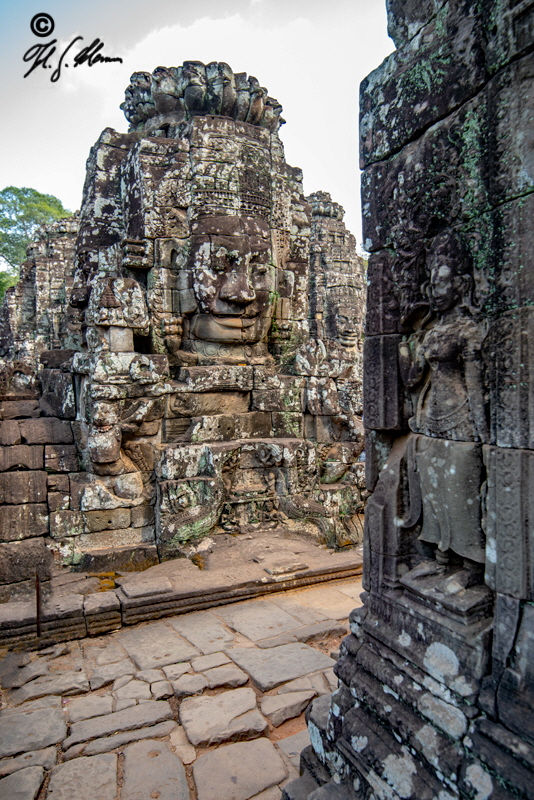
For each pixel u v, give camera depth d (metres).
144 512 6.42
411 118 2.56
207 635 4.78
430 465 2.52
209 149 7.44
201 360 7.51
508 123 2.03
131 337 6.51
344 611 5.27
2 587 5.32
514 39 1.98
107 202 8.23
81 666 4.32
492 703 2.04
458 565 2.49
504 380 2.08
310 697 3.81
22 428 6.50
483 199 2.20
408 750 2.32
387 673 2.53
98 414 6.14
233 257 7.23
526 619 2.00
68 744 3.38
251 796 2.98
